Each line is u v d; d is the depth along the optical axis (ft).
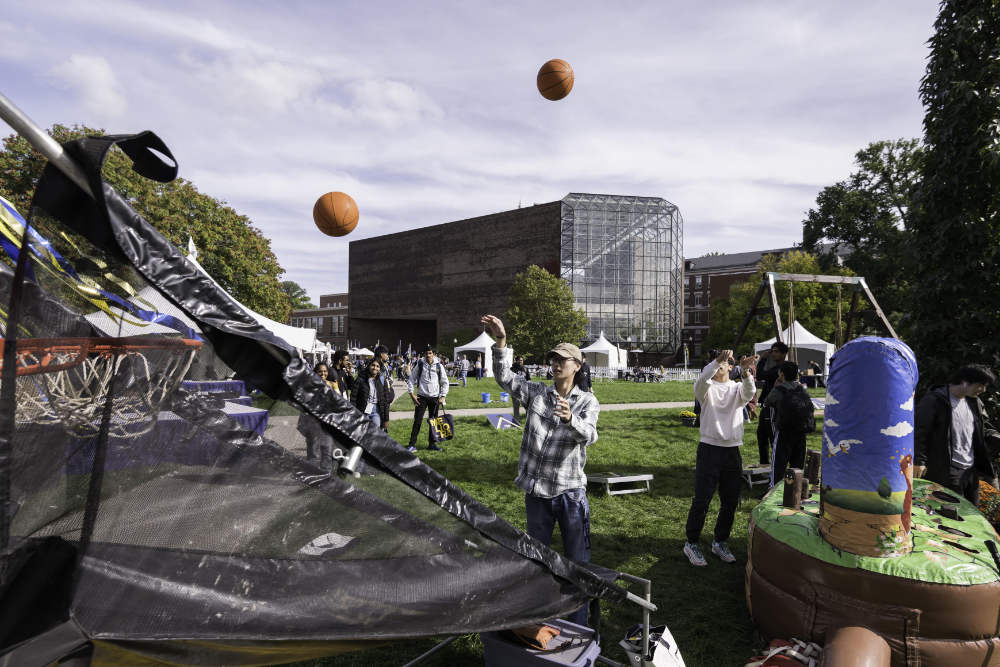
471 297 220.84
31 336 3.79
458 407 56.18
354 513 5.23
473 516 5.82
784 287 127.34
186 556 4.33
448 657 10.71
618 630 11.67
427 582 5.38
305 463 4.97
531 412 10.75
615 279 193.36
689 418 42.39
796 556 9.97
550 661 7.64
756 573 11.17
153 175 4.48
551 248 193.36
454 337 208.64
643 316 195.00
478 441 33.60
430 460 28.02
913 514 11.21
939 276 20.63
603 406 60.80
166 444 4.36
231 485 4.59
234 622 4.19
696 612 12.51
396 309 255.70
